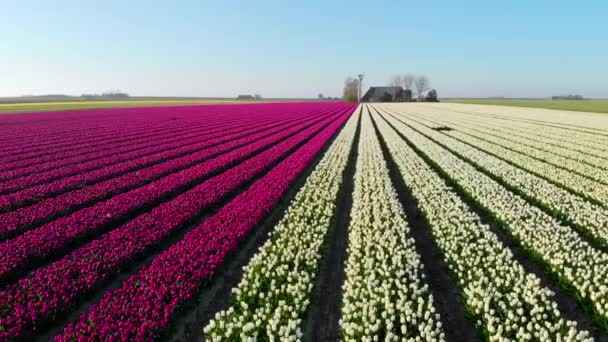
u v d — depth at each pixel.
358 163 21.64
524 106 101.56
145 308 7.41
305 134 34.88
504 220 12.38
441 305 8.52
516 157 23.39
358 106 105.94
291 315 7.65
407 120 53.78
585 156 24.00
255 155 25.64
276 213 14.26
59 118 55.06
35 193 15.94
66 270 9.13
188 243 10.45
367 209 13.22
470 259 9.49
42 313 7.60
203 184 17.06
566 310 8.21
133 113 67.50
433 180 17.17
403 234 10.99
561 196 14.73
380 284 8.84
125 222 13.46
